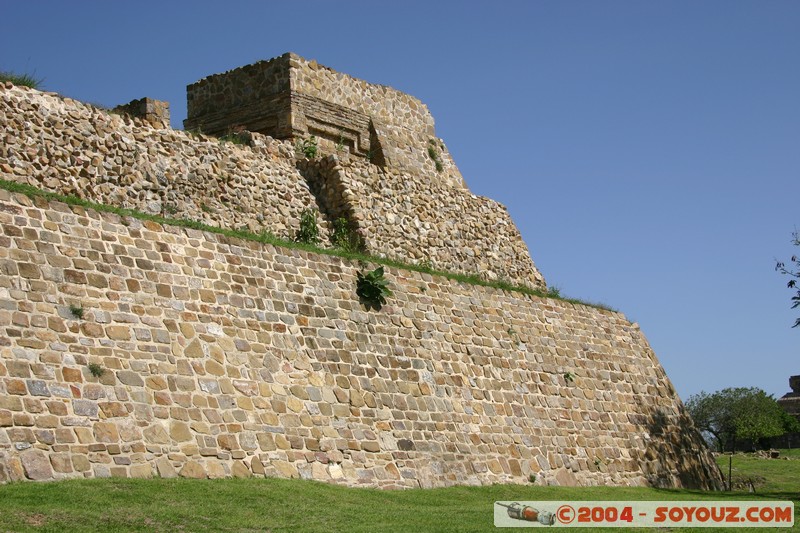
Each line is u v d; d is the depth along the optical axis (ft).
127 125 89.30
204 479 68.03
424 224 111.65
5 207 68.39
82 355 67.10
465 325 98.22
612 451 104.99
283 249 85.66
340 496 70.85
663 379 118.52
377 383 85.51
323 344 83.25
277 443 75.00
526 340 104.06
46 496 57.11
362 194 104.99
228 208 94.22
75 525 52.60
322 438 78.18
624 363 114.52
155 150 90.38
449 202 116.57
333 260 89.30
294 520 60.34
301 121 108.47
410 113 122.21
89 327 68.59
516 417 96.48
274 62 109.91
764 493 107.76
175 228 78.54
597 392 108.06
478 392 94.32
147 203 88.07
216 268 79.20
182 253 77.51
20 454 60.90
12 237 67.67
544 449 97.14
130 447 66.44
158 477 66.39
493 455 91.40
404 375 88.38
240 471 71.41
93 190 84.53
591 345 111.86
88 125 86.02
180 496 62.34
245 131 101.76
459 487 84.48
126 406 67.51
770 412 199.31
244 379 75.77
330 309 85.81
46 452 62.18
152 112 95.04
